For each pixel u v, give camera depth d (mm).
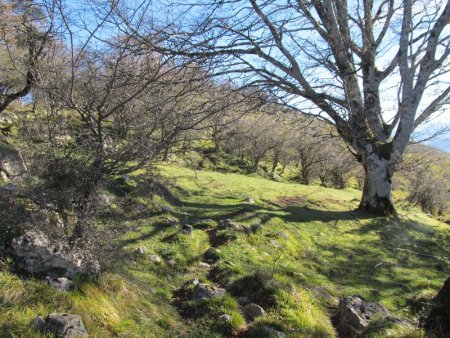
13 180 6062
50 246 4684
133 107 5184
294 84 8438
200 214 10219
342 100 9484
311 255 9109
